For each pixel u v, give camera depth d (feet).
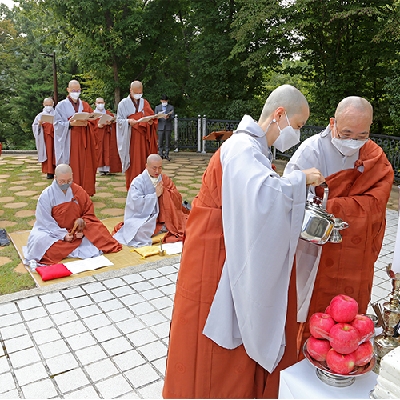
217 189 5.96
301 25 35.19
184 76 56.39
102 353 9.83
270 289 5.50
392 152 30.78
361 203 7.66
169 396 6.56
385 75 35.76
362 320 5.46
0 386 8.68
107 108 55.83
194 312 6.10
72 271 14.34
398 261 6.09
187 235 6.33
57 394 8.48
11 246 16.94
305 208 5.99
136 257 15.88
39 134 29.35
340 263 7.80
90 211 16.31
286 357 6.13
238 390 6.13
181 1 51.47
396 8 31.99
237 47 41.81
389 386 4.44
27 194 25.72
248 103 47.93
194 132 45.80
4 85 83.76
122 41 47.67
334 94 37.96
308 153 8.20
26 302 12.20
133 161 24.61
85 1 44.68
